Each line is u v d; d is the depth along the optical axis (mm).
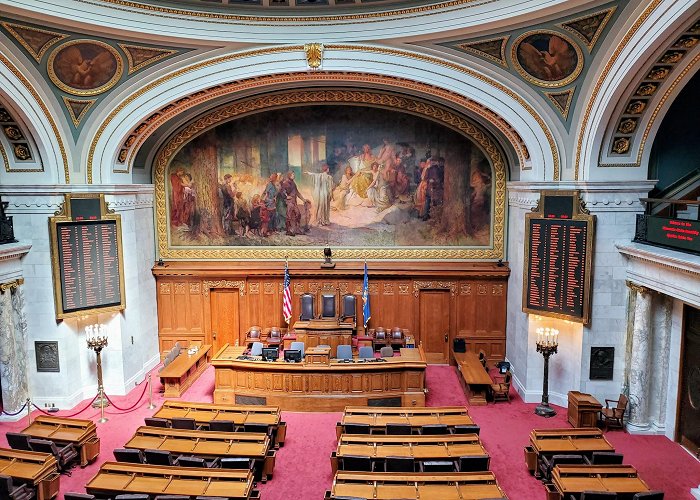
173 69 13320
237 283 17141
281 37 12883
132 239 15195
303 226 17297
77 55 12070
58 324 13633
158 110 13859
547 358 13281
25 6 10289
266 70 13281
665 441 12070
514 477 10539
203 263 17312
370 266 16906
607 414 12523
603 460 9555
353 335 16625
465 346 16516
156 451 9258
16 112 12125
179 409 11781
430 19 12195
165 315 17266
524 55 12273
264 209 17250
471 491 8164
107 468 8789
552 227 13328
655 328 12391
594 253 12828
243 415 11531
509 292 16359
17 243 12969
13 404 13281
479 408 13836
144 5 11766
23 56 11594
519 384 14867
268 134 16875
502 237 16922
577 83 12320
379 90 15883
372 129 16750
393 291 16984
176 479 8586
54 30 11195
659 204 13234
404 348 15227
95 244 13953
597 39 11109
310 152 16938
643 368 12344
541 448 10195
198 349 16281
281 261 17375
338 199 17125
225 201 17203
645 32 9945
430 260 17141
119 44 12172
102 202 13898
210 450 9773
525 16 10977
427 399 14422
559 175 13539
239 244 17406
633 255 12102
